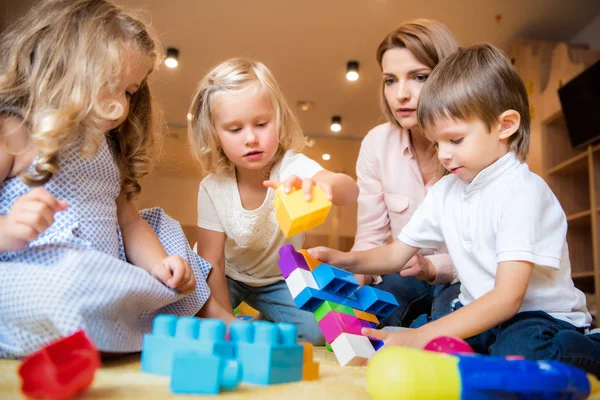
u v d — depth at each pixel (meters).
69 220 0.86
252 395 0.55
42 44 0.88
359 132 4.35
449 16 3.08
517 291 0.81
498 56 0.97
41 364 0.48
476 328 0.77
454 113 0.93
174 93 3.83
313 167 1.18
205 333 0.62
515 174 0.94
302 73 3.61
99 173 0.93
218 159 1.26
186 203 4.82
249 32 3.21
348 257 1.05
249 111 1.14
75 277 0.71
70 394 0.49
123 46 0.94
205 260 1.25
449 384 0.48
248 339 0.64
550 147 2.96
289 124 1.27
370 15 3.03
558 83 3.00
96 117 0.89
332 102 3.94
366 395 0.58
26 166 0.84
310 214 0.80
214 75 1.18
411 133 1.47
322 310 0.87
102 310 0.72
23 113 0.85
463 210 1.00
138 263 1.00
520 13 3.08
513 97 0.95
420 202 1.46
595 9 3.05
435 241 1.09
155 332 0.66
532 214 0.87
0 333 0.72
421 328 0.78
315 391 0.59
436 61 1.32
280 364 0.62
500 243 0.87
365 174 1.58
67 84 0.87
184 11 3.03
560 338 0.82
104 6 0.98
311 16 3.05
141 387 0.56
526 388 0.48
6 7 2.85
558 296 0.92
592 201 2.57
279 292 1.46
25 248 0.77
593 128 2.55
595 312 2.38
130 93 1.00
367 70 3.54
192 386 0.54
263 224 1.32
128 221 1.06
